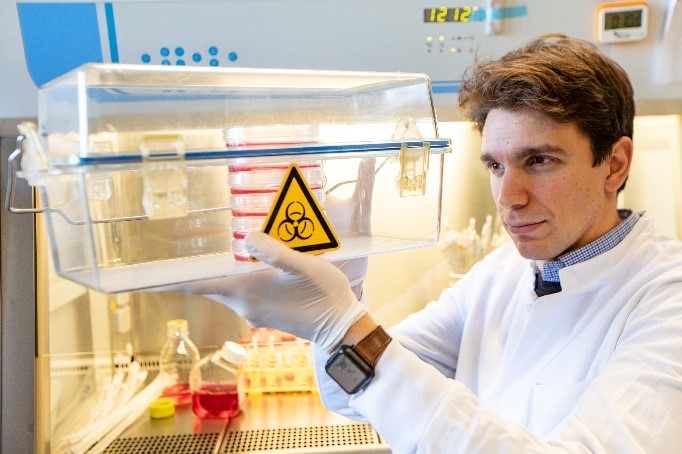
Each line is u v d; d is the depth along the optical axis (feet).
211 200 3.50
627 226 4.23
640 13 5.12
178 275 2.99
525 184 3.73
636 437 3.11
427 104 3.85
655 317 3.56
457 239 6.85
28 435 5.29
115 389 6.32
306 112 3.82
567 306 4.18
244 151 3.06
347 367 3.35
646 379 3.25
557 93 3.52
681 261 3.91
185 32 5.02
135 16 4.97
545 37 4.18
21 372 5.26
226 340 6.83
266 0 5.03
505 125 3.68
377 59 5.17
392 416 3.28
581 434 3.24
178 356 6.39
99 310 6.41
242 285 3.22
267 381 6.51
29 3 4.86
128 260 3.27
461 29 5.16
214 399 5.93
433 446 3.16
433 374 3.35
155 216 2.79
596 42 5.24
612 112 3.71
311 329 3.36
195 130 3.45
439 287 6.94
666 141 6.31
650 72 5.28
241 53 5.08
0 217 5.22
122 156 2.75
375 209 3.91
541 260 4.17
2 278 5.23
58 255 3.16
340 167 3.83
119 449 5.39
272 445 5.37
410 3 5.11
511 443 3.13
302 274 3.16
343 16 5.10
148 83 3.27
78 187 2.83
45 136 3.06
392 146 3.50
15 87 4.98
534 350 4.26
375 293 6.93
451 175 6.75
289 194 3.20
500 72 3.65
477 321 4.92
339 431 5.65
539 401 4.03
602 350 3.85
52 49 4.94
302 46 5.11
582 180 3.73
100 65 2.97
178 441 5.51
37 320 5.25
